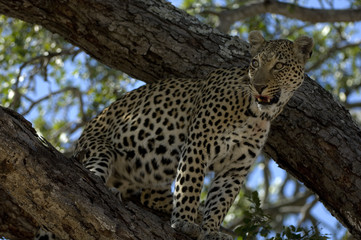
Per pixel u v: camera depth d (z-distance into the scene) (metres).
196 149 10.32
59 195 7.27
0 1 11.19
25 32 17.17
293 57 10.31
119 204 7.86
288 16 16.72
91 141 11.14
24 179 7.11
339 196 9.95
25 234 10.16
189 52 11.27
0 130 6.93
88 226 7.39
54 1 11.14
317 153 10.15
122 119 11.36
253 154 10.45
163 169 10.91
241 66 11.21
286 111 10.45
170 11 11.59
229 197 10.44
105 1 11.21
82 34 11.34
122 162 10.97
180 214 10.00
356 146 10.03
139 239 7.76
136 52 11.27
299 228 9.51
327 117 10.32
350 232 9.97
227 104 10.37
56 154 7.50
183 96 11.13
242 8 16.75
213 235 9.92
